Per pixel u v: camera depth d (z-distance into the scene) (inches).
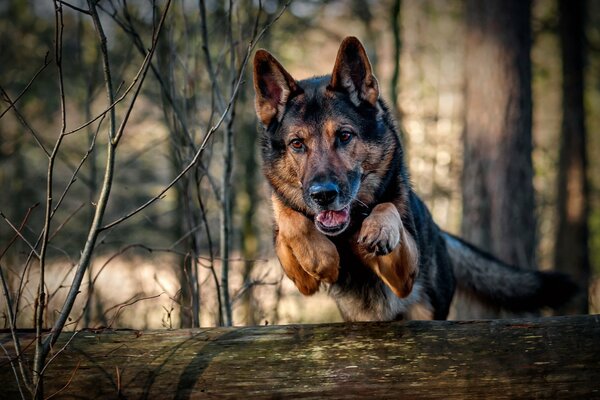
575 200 481.7
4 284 140.6
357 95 186.5
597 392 138.2
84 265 142.2
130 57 340.5
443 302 216.1
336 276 163.5
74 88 513.3
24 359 147.9
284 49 556.4
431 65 772.0
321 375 144.2
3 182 568.1
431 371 142.8
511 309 251.9
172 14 229.6
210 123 230.7
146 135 481.7
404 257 162.1
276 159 185.9
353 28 644.7
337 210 171.0
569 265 482.3
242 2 347.3
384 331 149.8
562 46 487.5
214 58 356.5
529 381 140.2
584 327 144.7
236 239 518.3
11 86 497.7
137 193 555.2
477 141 365.7
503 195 359.9
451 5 650.2
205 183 322.0
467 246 251.1
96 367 147.7
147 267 415.2
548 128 710.5
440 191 581.9
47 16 517.0
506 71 361.4
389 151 185.8
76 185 545.0
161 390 144.8
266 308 332.5
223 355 147.9
